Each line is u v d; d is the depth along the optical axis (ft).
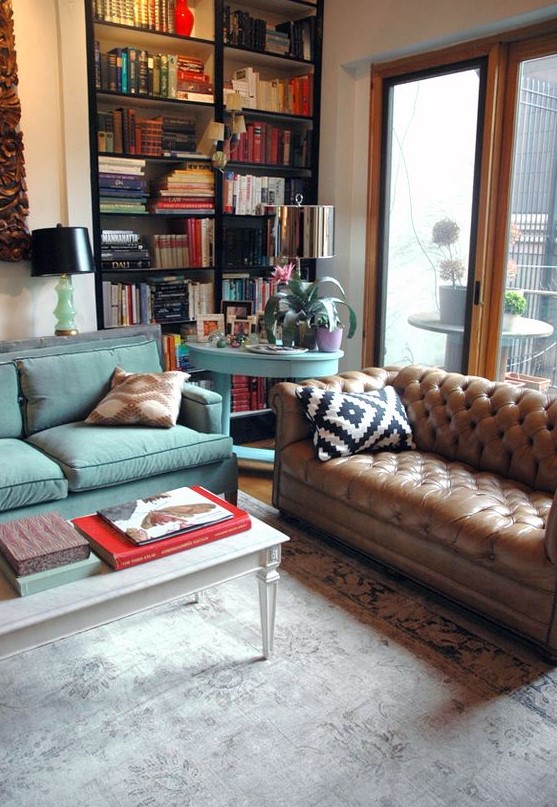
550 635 7.14
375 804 5.45
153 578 6.15
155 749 6.01
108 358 11.25
